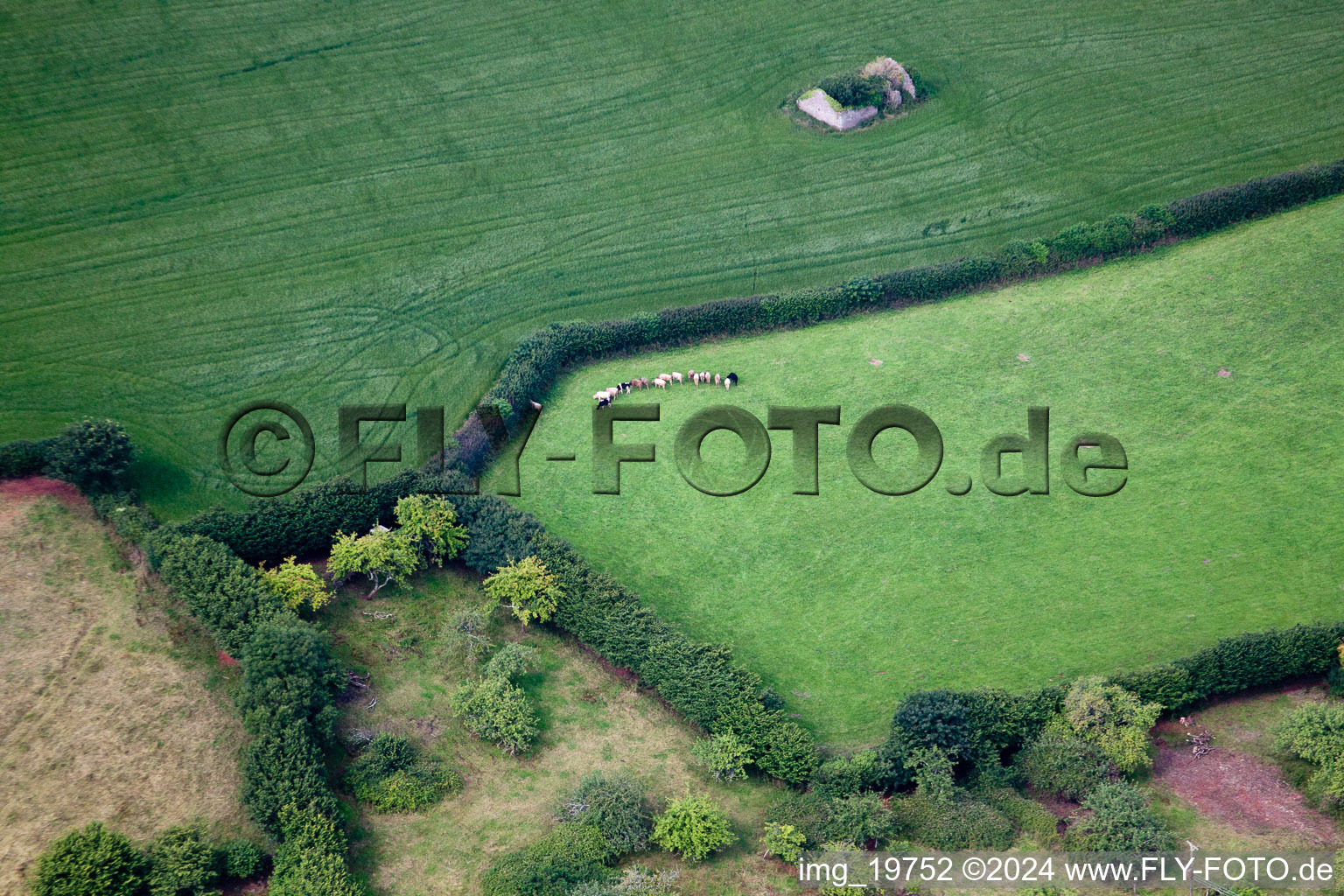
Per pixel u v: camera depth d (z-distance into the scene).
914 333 72.94
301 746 49.94
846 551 61.75
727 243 79.81
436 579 60.47
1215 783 52.25
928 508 63.50
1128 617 58.28
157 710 52.66
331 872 46.09
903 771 51.88
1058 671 56.16
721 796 52.38
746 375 70.56
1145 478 64.50
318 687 52.59
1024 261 75.75
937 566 61.00
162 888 45.84
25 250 75.50
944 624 58.50
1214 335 71.69
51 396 67.25
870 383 69.88
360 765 51.88
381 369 70.81
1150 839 48.59
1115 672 55.88
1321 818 50.69
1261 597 58.69
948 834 49.34
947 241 79.69
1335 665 54.81
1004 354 71.31
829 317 74.12
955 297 75.25
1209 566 60.19
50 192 79.06
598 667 57.41
